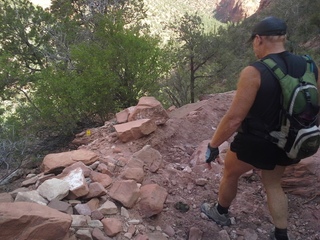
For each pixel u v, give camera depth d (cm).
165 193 339
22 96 1459
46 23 1644
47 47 1572
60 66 1181
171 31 2177
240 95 244
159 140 445
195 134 493
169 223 317
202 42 1989
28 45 1616
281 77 237
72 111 872
